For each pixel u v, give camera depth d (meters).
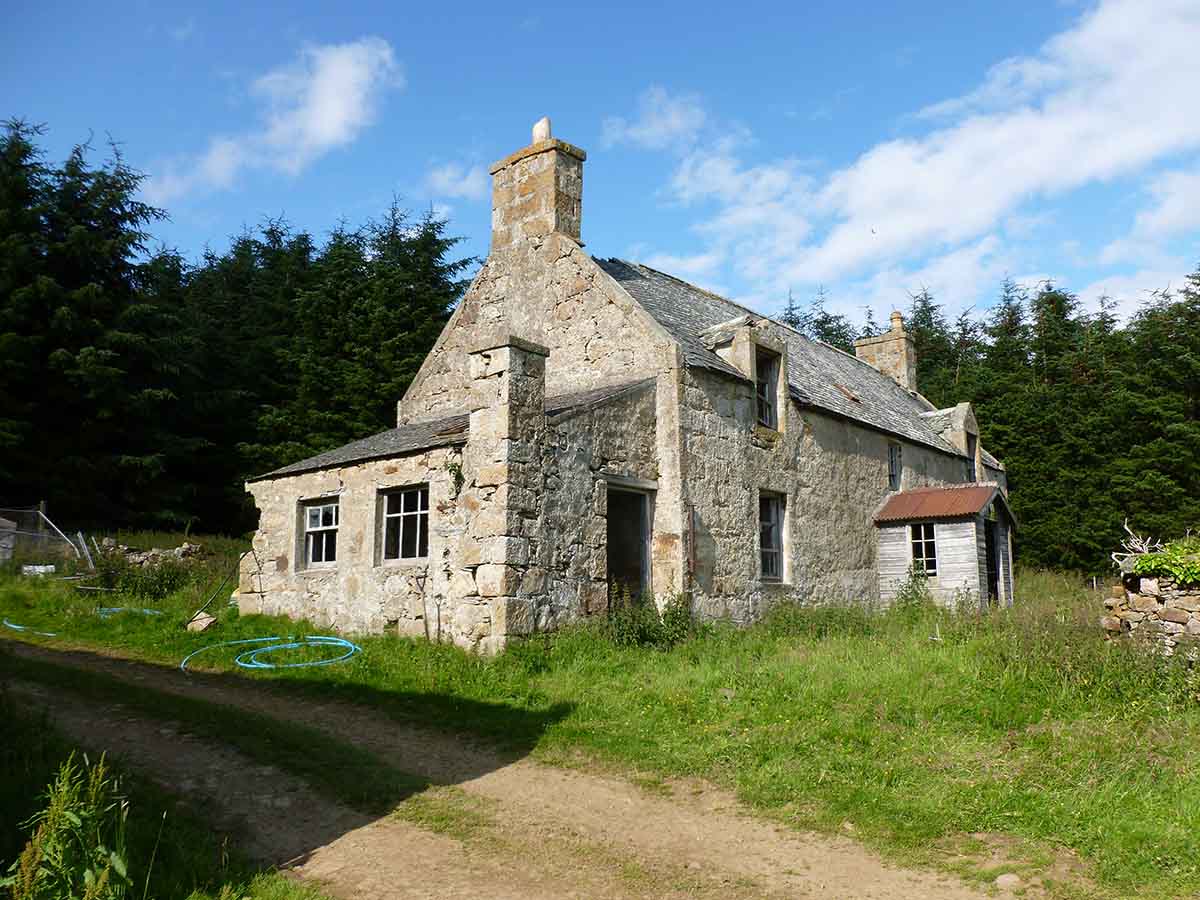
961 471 26.58
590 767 8.36
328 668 11.91
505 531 12.46
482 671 11.47
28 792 6.32
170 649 13.38
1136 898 5.54
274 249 42.75
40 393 27.06
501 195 18.52
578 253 17.02
